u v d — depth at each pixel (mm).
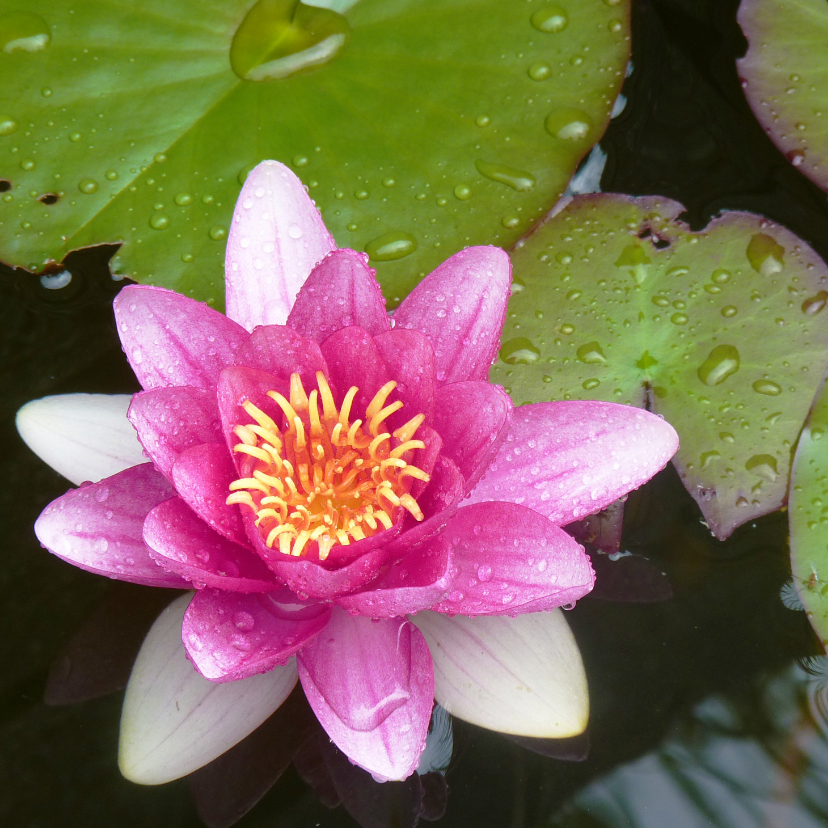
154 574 885
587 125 949
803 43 968
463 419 886
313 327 897
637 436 898
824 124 958
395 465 884
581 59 954
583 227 951
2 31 946
